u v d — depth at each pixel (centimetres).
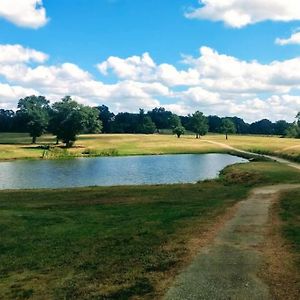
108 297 1407
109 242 2211
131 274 1625
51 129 14912
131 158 11938
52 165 9825
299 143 16100
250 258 1759
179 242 2084
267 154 11594
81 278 1647
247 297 1353
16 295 1529
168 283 1494
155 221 2703
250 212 2939
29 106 16300
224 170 7462
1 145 14812
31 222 2905
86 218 3006
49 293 1517
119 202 3881
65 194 4572
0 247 2278
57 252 2102
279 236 2141
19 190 5075
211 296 1366
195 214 2914
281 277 1527
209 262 1719
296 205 3173
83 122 14750
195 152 13838
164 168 8994
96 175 7819
